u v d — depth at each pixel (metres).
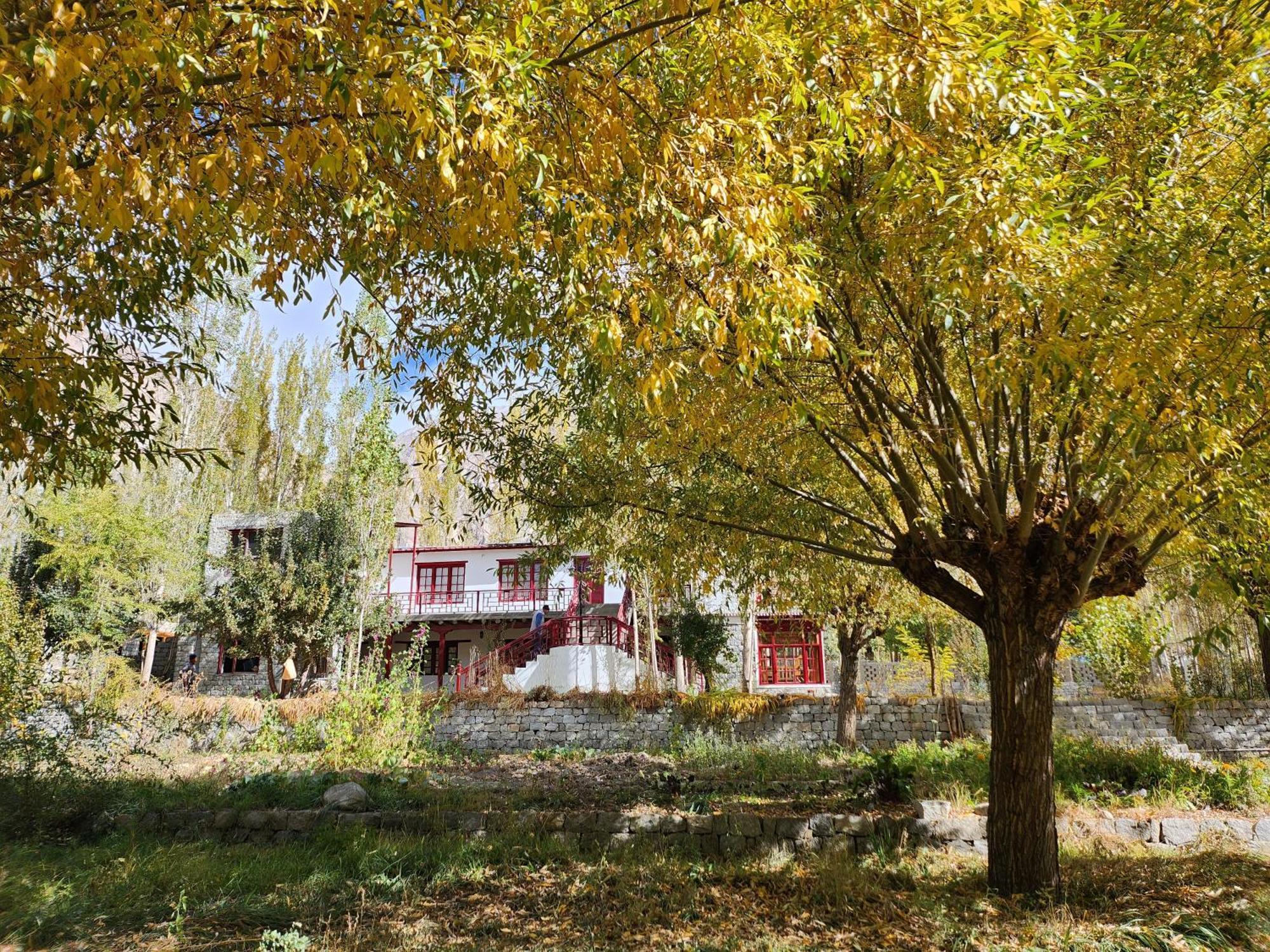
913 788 9.92
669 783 11.43
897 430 6.63
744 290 3.28
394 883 6.60
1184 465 4.38
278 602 21.12
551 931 5.59
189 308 6.26
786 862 7.30
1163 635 15.88
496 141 2.73
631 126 3.52
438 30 2.81
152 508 28.59
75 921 5.35
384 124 2.81
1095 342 3.66
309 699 16.58
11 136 3.12
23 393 4.25
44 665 11.09
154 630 25.05
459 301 5.86
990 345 5.06
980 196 3.48
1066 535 6.01
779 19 3.28
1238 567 5.45
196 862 7.03
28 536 23.34
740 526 7.26
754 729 16.83
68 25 2.37
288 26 2.80
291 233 4.17
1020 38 3.35
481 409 7.15
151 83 3.20
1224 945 4.61
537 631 22.02
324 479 35.62
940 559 6.44
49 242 4.76
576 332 4.16
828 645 24.83
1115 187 4.07
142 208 3.38
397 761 13.46
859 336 5.35
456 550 28.33
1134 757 10.62
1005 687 6.06
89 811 8.56
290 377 38.31
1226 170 4.43
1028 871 5.83
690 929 5.59
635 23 3.66
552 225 3.46
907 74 3.07
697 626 21.02
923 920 5.57
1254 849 7.25
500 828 8.40
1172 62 4.22
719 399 5.29
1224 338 3.62
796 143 3.97
